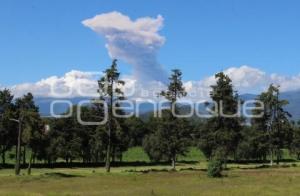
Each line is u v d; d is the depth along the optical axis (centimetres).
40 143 8331
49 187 5312
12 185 5634
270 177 6462
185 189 4691
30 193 4275
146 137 13688
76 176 6831
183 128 9162
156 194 4169
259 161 14838
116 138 8588
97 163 13062
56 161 13612
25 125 8088
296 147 15025
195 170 8362
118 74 8494
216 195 4022
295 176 6631
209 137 9269
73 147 12119
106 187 5244
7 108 10744
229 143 9300
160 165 12862
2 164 11362
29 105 10700
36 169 10581
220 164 6675
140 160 15162
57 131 12012
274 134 10275
